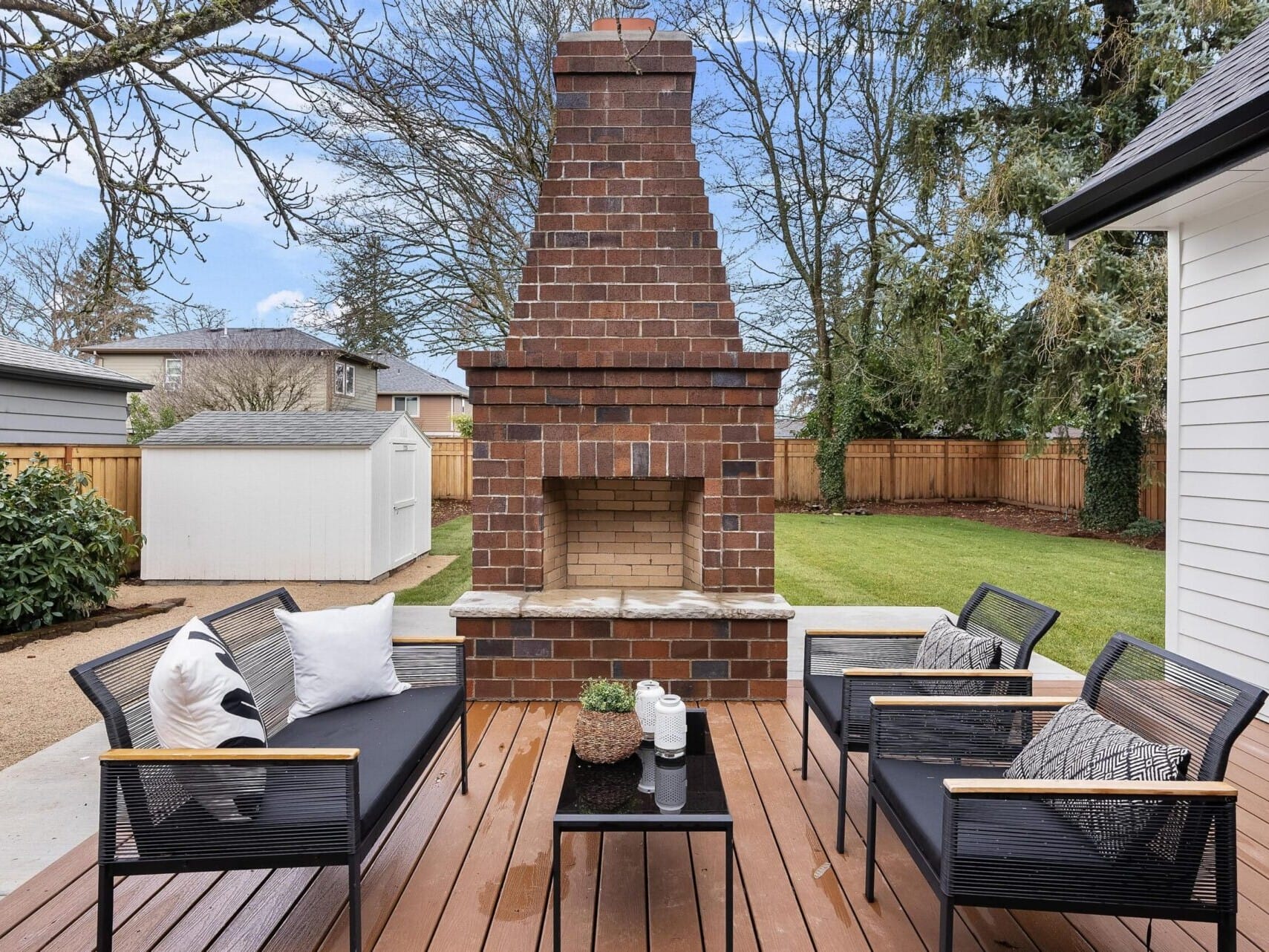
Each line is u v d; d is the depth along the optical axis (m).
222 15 2.79
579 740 2.28
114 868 1.78
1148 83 8.77
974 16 9.58
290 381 16.88
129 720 1.96
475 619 3.86
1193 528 4.09
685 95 4.12
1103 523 10.88
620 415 4.00
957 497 15.62
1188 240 4.12
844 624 5.49
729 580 4.05
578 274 4.10
